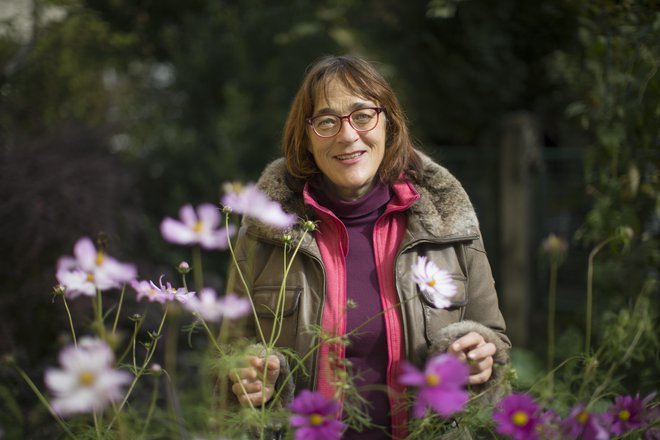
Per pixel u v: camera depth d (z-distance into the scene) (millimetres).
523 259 4473
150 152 5250
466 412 1274
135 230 3805
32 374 2092
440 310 1489
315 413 1034
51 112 3939
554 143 6449
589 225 2154
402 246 1489
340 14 5004
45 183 3002
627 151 1996
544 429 1087
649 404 1376
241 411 1182
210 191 5012
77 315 2521
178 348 2748
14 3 3861
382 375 1438
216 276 4250
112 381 791
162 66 5895
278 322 1495
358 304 1471
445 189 1563
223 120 5129
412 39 5578
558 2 2414
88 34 4270
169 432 1390
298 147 1561
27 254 2752
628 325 1751
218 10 5453
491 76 5820
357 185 1490
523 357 2316
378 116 1487
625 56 1996
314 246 1506
